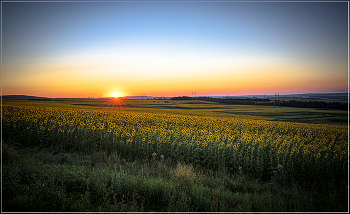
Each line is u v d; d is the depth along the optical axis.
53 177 5.52
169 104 102.19
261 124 23.34
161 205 5.26
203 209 5.12
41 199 4.80
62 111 24.02
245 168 8.42
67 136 10.88
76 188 5.57
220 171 8.21
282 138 13.79
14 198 4.68
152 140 11.02
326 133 19.33
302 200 5.80
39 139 10.79
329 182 7.15
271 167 8.02
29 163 6.89
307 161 8.25
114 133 12.01
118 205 4.79
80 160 8.54
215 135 13.27
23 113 17.77
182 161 9.03
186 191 5.69
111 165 8.02
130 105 88.19
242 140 11.35
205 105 97.25
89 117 19.81
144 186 5.67
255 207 5.30
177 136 11.91
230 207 5.29
